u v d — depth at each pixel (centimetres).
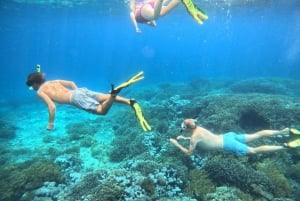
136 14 624
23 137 1866
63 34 8762
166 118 1695
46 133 1906
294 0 3288
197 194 831
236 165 875
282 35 11675
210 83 3195
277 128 1258
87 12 4403
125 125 1719
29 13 4175
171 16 5066
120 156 1325
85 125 1955
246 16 5138
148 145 1283
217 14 4778
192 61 12688
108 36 11200
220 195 752
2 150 1606
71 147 1546
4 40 8781
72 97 520
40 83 550
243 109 1392
